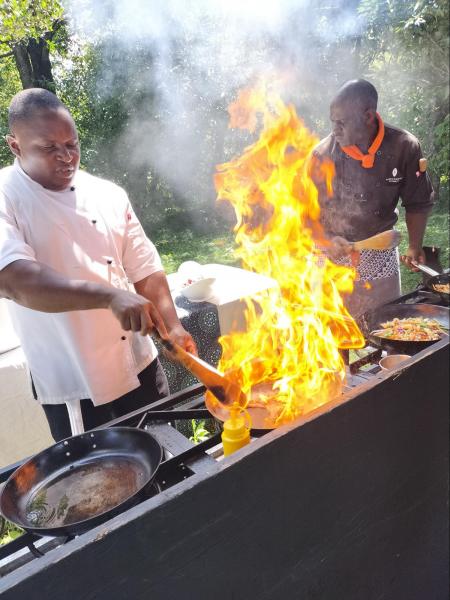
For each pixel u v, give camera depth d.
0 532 1.90
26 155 1.62
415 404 1.36
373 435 1.26
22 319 1.84
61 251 1.74
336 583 1.31
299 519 1.15
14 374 2.31
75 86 8.87
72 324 1.79
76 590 0.84
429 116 6.11
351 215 2.73
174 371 2.82
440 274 2.11
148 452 1.21
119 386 1.92
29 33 7.22
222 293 2.94
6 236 1.52
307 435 1.11
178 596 0.98
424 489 1.49
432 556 1.60
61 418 1.99
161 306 1.88
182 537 0.96
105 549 0.86
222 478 0.98
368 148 2.54
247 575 1.09
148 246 1.99
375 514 1.35
